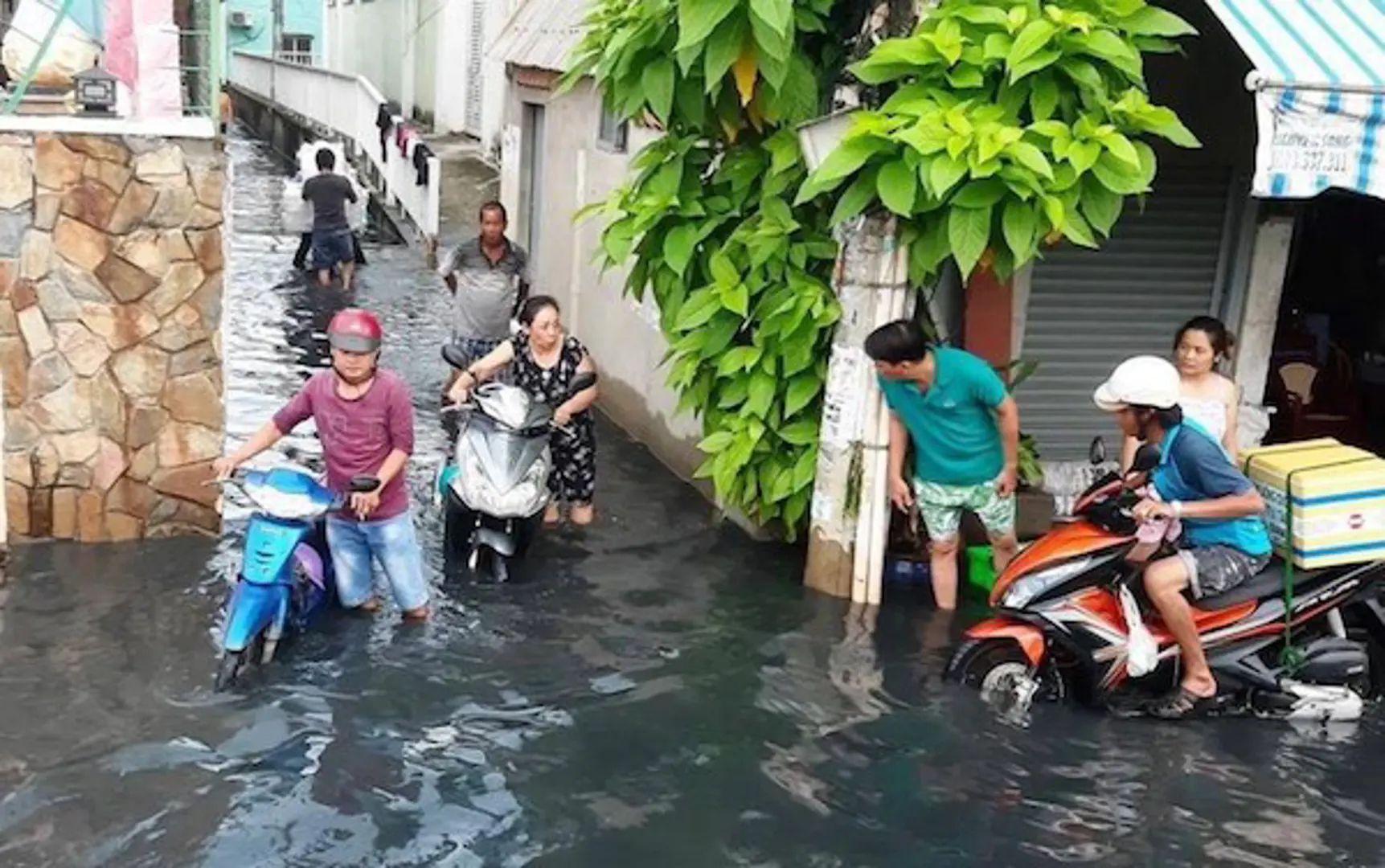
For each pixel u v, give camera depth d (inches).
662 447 405.1
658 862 200.5
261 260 698.8
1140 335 350.9
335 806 210.7
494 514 301.9
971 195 262.2
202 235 306.7
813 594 304.0
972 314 331.3
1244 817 220.2
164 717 234.8
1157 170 341.1
